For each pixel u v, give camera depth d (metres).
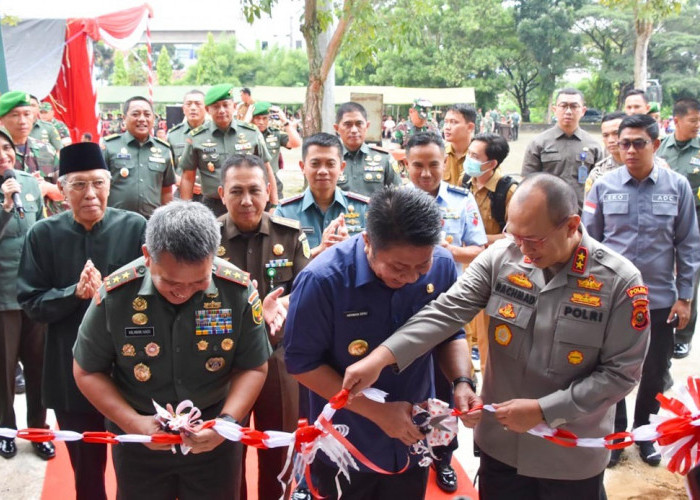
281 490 2.90
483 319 4.12
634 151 3.45
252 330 2.18
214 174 5.84
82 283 2.54
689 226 3.51
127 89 30.17
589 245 2.04
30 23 11.77
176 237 1.79
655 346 3.57
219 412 2.27
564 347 2.04
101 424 2.70
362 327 2.06
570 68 30.98
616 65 29.39
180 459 2.18
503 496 2.32
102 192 2.71
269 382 2.89
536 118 37.00
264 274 3.00
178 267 1.81
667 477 3.48
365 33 6.87
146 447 2.15
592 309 2.01
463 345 2.30
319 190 3.54
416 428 2.03
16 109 4.79
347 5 6.58
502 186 4.04
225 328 2.12
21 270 2.72
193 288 1.92
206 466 2.21
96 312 2.06
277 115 7.91
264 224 3.02
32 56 11.76
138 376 2.11
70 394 2.66
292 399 2.92
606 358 2.03
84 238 2.75
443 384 3.09
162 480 2.22
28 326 3.56
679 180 3.51
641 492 3.34
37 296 2.67
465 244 3.78
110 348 2.10
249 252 3.00
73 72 12.49
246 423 2.99
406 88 26.72
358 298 2.02
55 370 2.69
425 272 1.86
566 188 1.91
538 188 1.90
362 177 4.99
